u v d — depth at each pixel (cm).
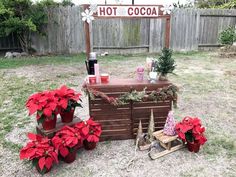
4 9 761
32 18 809
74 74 633
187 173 250
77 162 268
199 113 394
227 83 552
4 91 498
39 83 554
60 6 874
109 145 302
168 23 312
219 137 318
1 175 250
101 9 296
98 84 293
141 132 299
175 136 286
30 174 250
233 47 853
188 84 545
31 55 887
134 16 304
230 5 1116
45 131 267
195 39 965
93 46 909
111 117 303
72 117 290
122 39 918
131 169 257
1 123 362
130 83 298
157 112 311
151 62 317
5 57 859
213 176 246
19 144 305
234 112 398
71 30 902
